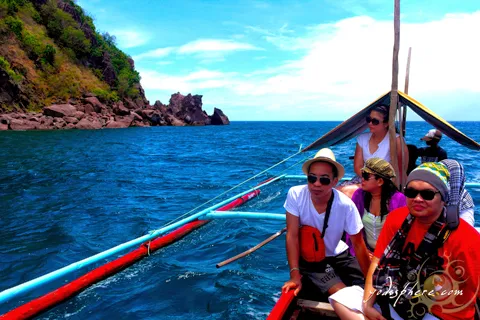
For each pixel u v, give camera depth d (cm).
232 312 444
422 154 509
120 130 6112
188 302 470
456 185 253
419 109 470
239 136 5528
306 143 3862
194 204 1056
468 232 209
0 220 856
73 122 5847
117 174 1617
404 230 232
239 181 1452
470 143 481
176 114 10238
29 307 436
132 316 439
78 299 479
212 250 652
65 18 7719
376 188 351
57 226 807
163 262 596
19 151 2478
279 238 713
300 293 341
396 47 435
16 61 6141
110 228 806
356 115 513
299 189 325
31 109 5925
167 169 1833
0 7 6462
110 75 8194
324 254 324
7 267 592
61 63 7031
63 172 1619
